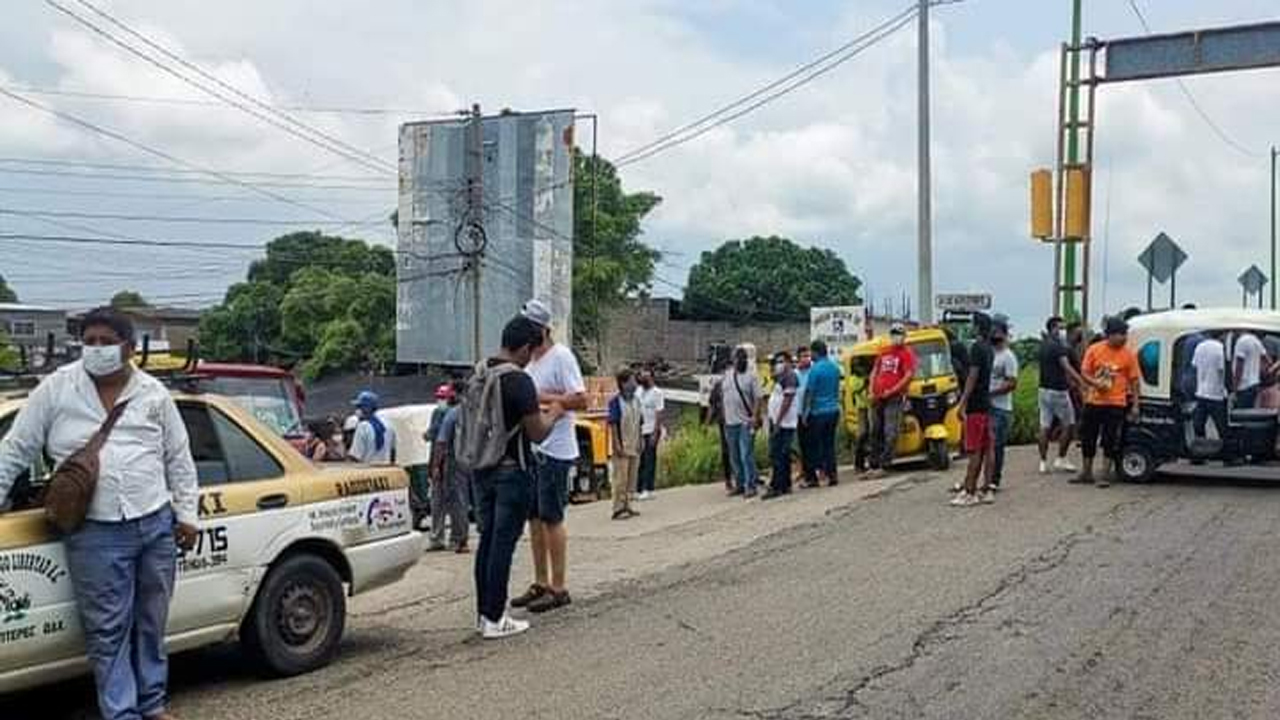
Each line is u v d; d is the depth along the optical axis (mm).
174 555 7375
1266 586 10484
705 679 8117
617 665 8539
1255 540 12578
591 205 55031
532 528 10555
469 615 10750
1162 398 16531
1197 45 24234
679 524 16453
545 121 36500
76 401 7090
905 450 19531
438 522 15992
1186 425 16391
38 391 7145
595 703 7660
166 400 7348
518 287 36812
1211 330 16328
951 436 19719
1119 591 10359
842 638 9070
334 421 19438
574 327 54344
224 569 8156
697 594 10914
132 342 7266
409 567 9578
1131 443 16766
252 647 8398
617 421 18109
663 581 11734
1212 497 15531
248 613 8352
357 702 7879
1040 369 18281
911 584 10898
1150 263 21984
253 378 16297
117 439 7102
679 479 23641
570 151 36344
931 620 9523
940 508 15273
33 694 8391
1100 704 7406
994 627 9258
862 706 7441
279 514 8531
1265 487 16375
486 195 37219
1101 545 12422
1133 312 18594
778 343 68875
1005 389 15891
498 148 37094
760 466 22562
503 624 9562
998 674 8039
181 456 7398
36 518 7137
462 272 37438
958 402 19484
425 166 38000
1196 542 12508
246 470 8531
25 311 47844
